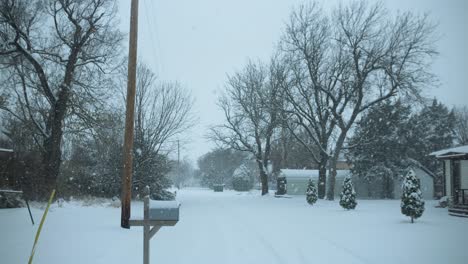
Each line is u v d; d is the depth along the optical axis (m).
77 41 26.17
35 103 28.36
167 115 31.86
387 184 46.75
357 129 45.72
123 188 14.98
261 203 33.22
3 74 25.58
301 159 67.19
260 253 11.07
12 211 18.28
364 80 36.88
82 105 26.08
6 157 23.89
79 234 13.05
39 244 11.18
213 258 10.38
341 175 48.12
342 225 17.58
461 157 26.48
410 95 35.53
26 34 24.78
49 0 25.67
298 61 38.06
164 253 10.92
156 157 31.62
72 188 27.69
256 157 47.78
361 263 9.86
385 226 17.25
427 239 13.61
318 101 38.88
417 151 47.62
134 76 15.36
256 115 44.38
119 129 29.36
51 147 25.16
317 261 10.08
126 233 13.76
